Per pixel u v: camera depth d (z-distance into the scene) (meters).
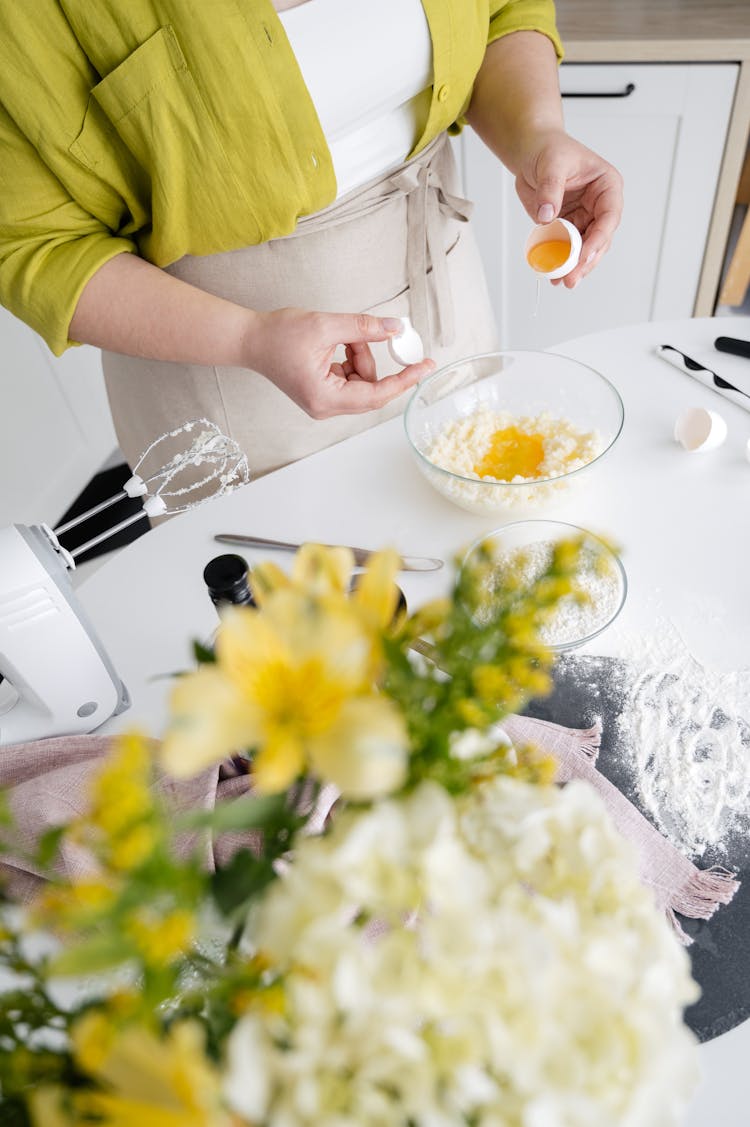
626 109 1.78
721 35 1.66
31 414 2.01
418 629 0.39
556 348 1.15
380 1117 0.32
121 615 0.93
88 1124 0.33
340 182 1.04
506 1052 0.32
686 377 1.09
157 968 0.32
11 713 0.81
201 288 1.09
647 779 0.75
